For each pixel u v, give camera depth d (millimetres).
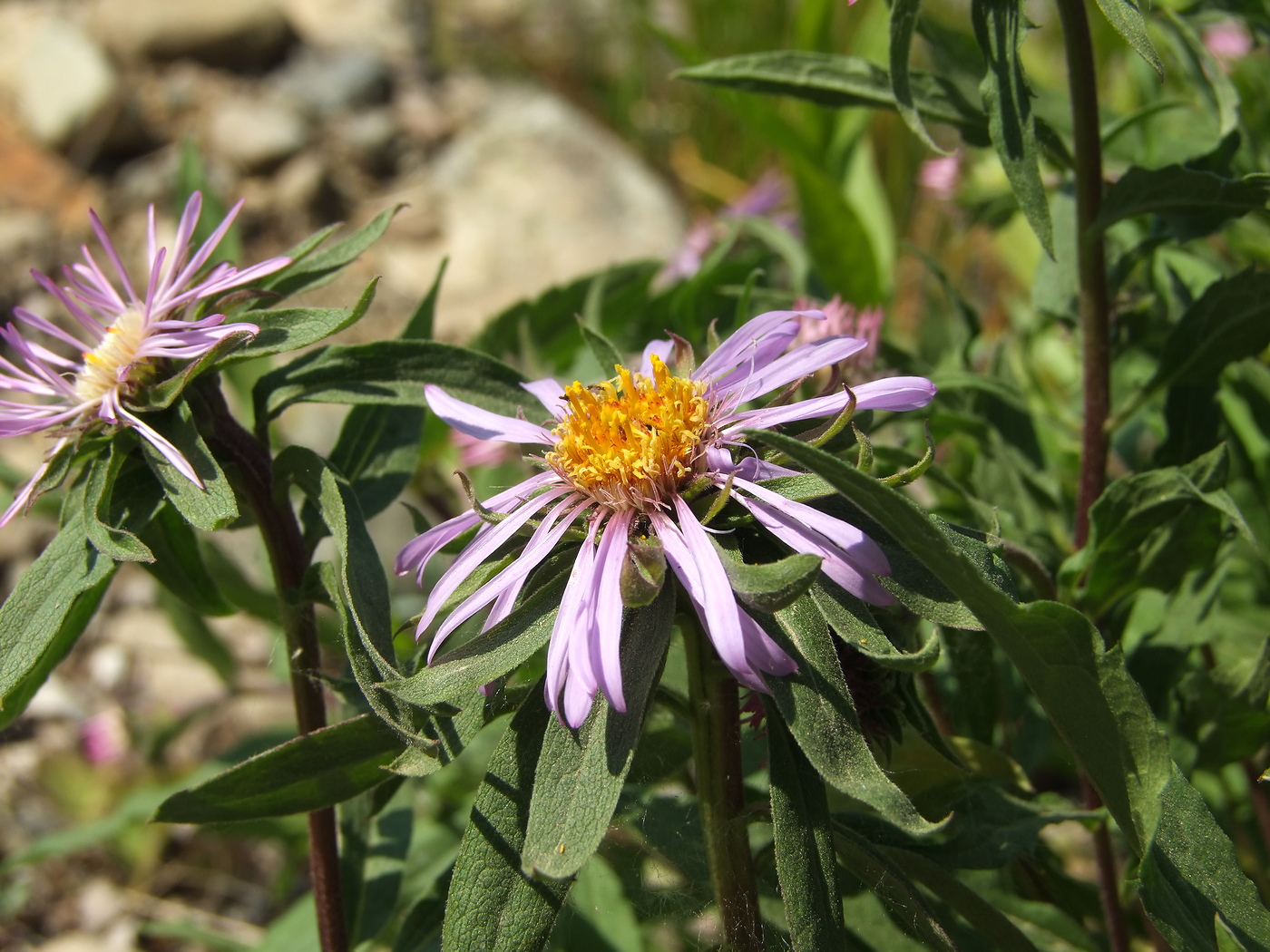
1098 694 139
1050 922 189
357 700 163
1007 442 216
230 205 524
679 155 606
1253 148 221
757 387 152
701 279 260
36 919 303
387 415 177
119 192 520
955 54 189
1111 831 187
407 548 152
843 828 154
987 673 190
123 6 590
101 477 148
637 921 199
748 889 152
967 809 170
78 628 163
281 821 234
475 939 139
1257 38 201
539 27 691
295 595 161
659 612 140
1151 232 181
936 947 146
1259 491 225
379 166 563
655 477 144
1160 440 219
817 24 330
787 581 130
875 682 153
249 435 160
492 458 246
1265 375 216
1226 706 180
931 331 282
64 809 315
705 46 615
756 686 132
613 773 134
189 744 335
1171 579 181
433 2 708
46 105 535
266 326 152
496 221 526
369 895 195
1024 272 354
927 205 513
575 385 150
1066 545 214
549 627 139
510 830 142
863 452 138
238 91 582
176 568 172
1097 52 349
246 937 292
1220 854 142
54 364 158
